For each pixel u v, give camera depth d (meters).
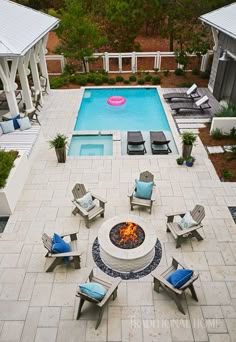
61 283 6.88
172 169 10.94
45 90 17.97
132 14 21.98
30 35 13.27
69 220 8.69
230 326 6.00
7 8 14.69
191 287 6.27
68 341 5.77
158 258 7.48
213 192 9.76
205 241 7.93
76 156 11.84
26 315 6.25
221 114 13.30
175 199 9.46
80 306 6.07
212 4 21.45
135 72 21.70
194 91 16.66
